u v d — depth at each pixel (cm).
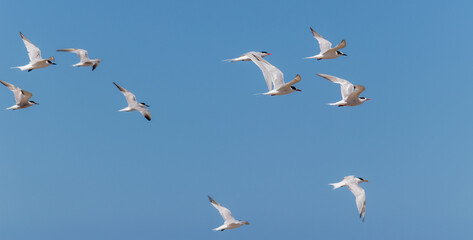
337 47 3919
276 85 3797
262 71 3862
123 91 4209
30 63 4038
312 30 4050
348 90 3850
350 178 3391
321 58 3962
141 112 4156
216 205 3497
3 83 3966
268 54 4169
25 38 4097
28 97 3953
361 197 3306
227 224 3431
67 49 4269
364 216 3275
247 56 3984
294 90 3784
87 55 4272
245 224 3431
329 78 3891
